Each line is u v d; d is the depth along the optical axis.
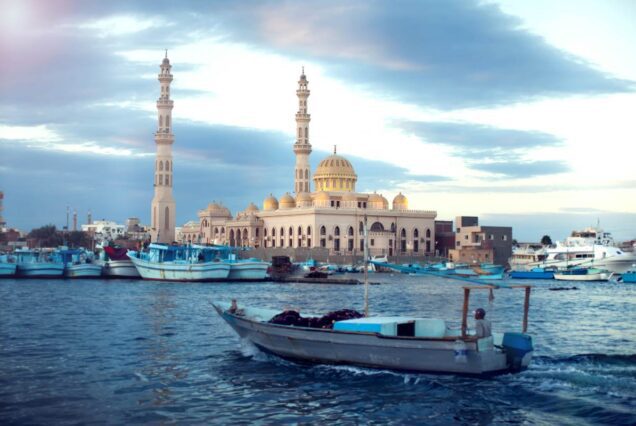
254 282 165.38
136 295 113.94
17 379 45.94
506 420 37.53
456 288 148.00
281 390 43.34
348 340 47.41
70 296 111.31
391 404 40.31
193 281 157.38
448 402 40.44
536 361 49.62
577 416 37.97
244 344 55.44
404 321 48.25
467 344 43.88
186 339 62.06
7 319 77.06
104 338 62.59
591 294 127.81
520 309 93.94
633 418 37.50
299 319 52.97
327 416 38.25
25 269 172.38
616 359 50.25
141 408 39.44
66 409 39.09
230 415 38.31
